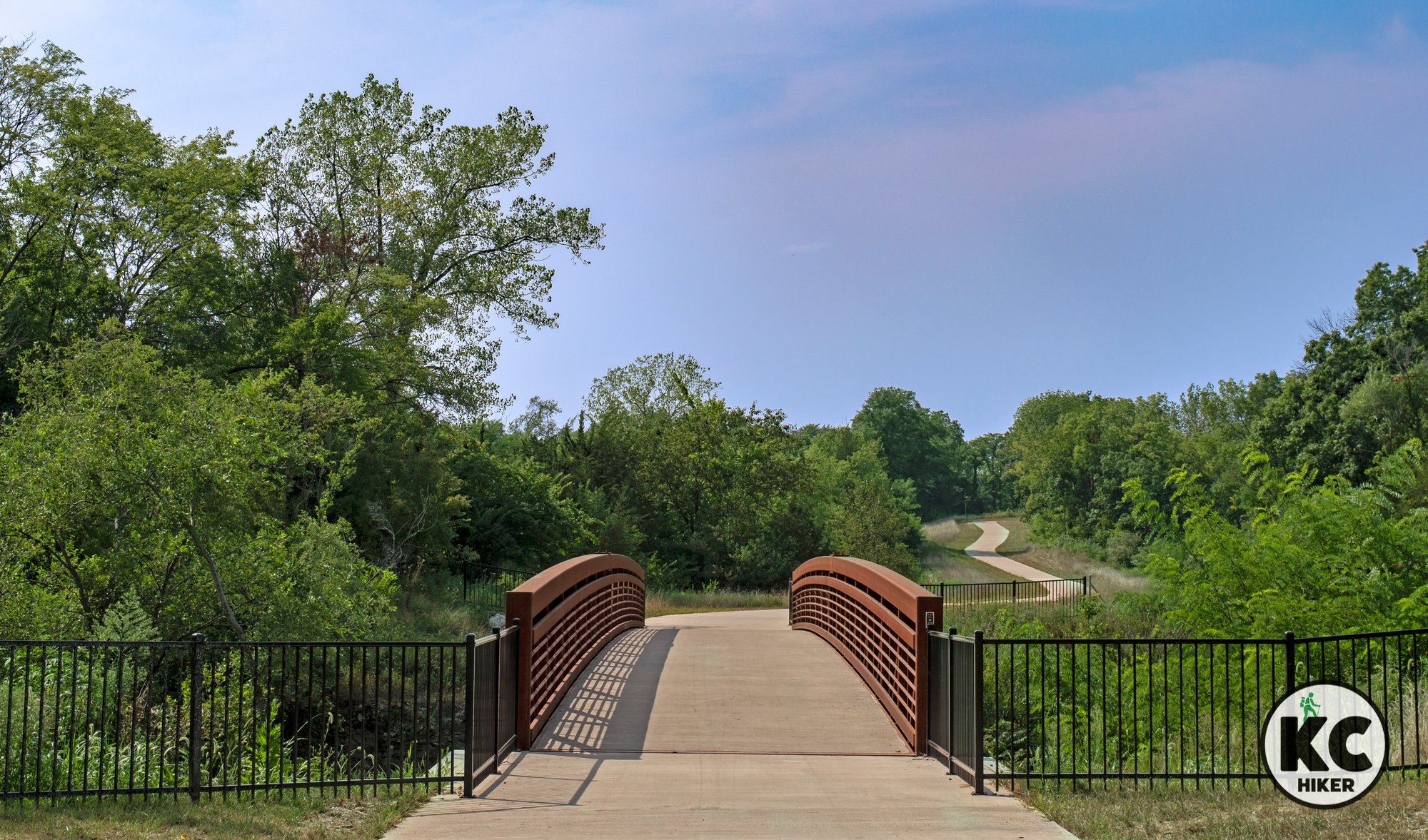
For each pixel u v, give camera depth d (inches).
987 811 236.8
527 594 326.6
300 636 488.1
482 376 1222.9
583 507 1400.1
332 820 227.6
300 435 623.5
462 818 228.4
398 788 261.7
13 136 860.6
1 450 463.8
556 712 379.9
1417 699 263.1
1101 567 2404.0
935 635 318.3
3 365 754.8
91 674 294.2
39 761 248.1
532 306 1259.8
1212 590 469.1
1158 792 254.4
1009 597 1203.9
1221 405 2714.1
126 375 511.8
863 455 3154.5
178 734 291.6
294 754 285.3
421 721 448.5
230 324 899.4
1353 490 470.6
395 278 994.1
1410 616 392.2
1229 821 215.2
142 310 892.6
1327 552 451.2
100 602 475.2
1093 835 207.6
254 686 291.4
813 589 656.4
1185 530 483.2
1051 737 375.9
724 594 1305.4
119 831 209.5
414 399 1146.7
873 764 305.4
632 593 703.1
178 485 466.0
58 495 449.4
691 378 2420.0
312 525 544.1
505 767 294.2
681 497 1739.7
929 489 4532.5
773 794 258.8
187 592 486.6
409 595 784.9
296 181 1141.7
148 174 868.0
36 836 202.8
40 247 849.5
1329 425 1670.8
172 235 904.9
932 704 319.9
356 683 483.8
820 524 1899.6
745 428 1793.8
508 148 1218.6
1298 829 205.3
